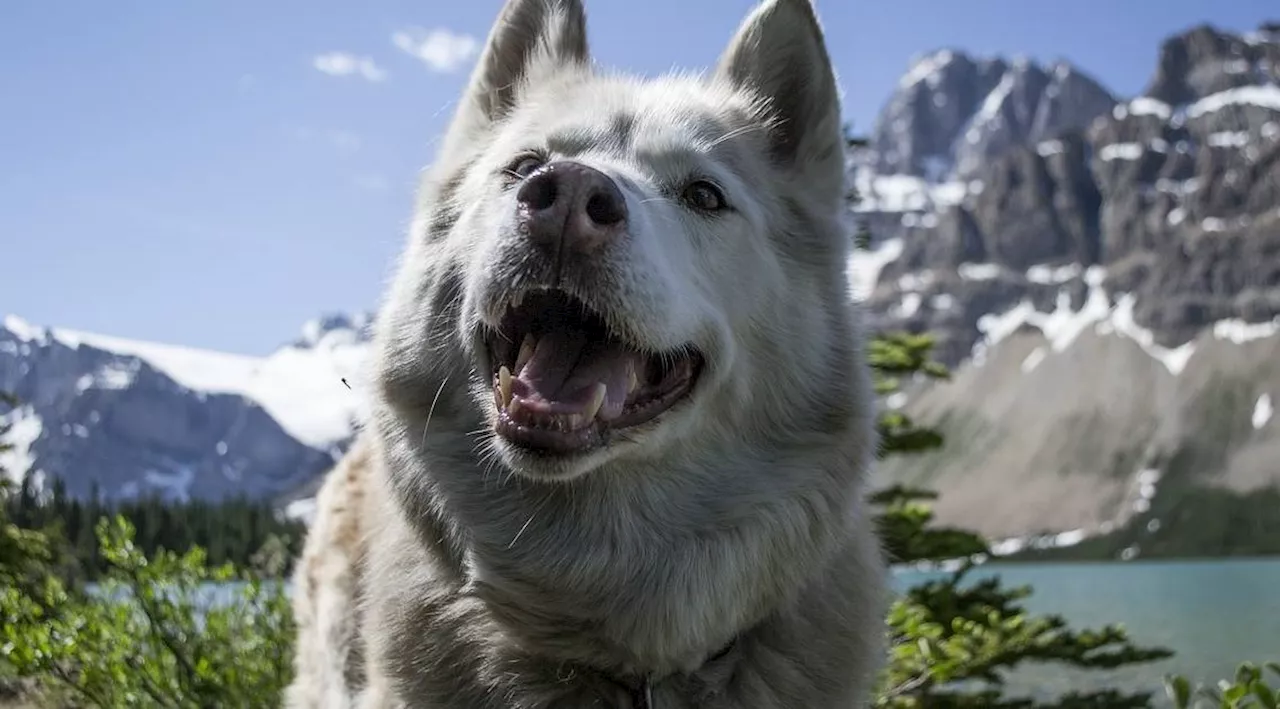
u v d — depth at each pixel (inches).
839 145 25.5
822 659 22.4
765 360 23.1
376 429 23.7
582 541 21.3
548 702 21.4
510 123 25.4
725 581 21.7
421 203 25.9
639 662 21.3
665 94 25.2
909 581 57.7
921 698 40.2
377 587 23.4
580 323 21.8
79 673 35.1
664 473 21.7
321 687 30.6
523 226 20.3
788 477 22.6
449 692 21.8
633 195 21.2
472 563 21.5
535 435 19.7
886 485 50.1
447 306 22.8
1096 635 45.9
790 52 25.9
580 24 27.2
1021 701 45.9
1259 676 25.0
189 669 35.5
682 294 21.3
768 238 24.0
